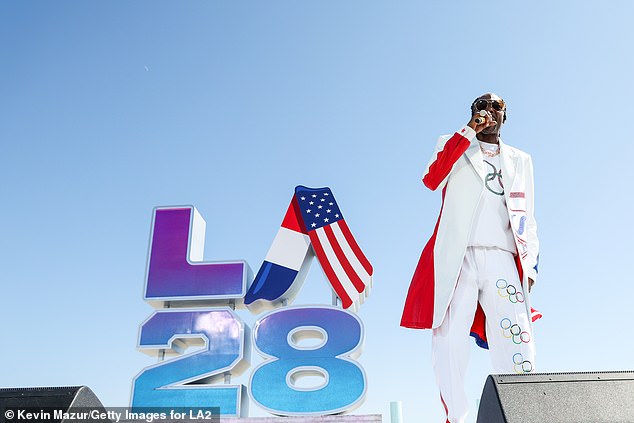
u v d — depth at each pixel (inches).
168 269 313.9
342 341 276.4
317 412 256.1
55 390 96.5
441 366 137.4
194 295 305.6
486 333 145.3
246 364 292.4
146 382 277.1
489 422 92.4
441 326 140.3
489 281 142.3
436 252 146.2
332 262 305.9
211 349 286.2
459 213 147.1
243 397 272.7
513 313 139.0
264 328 284.5
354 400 256.2
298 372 270.1
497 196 150.9
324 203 327.6
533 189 159.3
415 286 148.9
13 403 93.9
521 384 91.4
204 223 346.0
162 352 295.9
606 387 90.9
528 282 150.6
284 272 310.7
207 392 270.1
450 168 147.6
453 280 140.2
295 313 287.1
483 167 152.2
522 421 86.0
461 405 131.2
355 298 294.4
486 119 149.8
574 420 86.2
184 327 294.7
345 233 317.1
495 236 145.6
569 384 91.4
